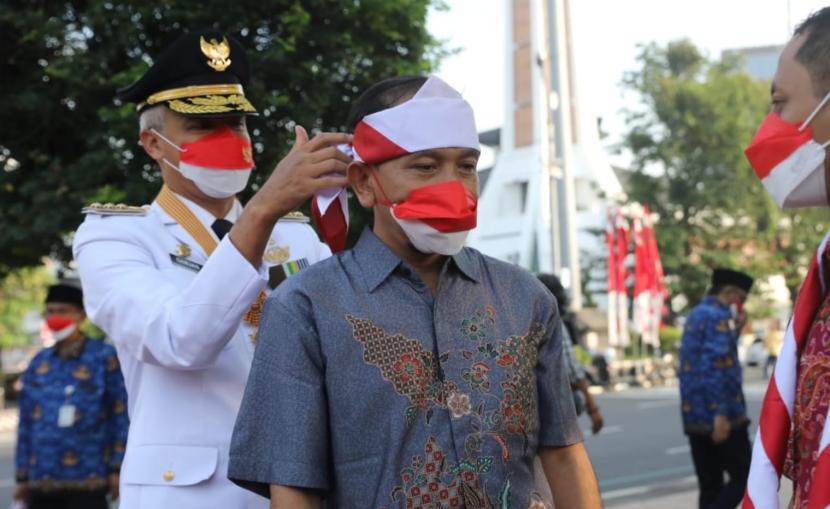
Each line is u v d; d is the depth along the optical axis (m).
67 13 8.03
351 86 8.12
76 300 5.30
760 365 36.84
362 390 1.97
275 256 2.94
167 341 2.49
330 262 2.10
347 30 7.96
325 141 2.27
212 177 2.82
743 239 31.64
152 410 2.67
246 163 2.88
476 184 2.10
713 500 6.50
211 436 2.64
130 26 7.44
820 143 1.93
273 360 2.02
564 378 2.21
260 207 2.37
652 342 27.44
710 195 29.89
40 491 5.19
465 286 2.10
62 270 9.08
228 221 2.90
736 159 29.92
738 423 6.30
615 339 26.89
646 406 20.20
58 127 8.12
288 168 2.31
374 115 2.04
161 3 7.30
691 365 6.43
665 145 30.14
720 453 6.35
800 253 31.38
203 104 2.81
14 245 8.30
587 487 2.16
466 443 1.97
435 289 2.11
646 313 27.02
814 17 1.98
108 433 5.29
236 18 7.45
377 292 2.05
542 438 2.17
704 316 6.42
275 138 7.48
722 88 30.33
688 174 30.36
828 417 1.78
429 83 2.04
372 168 2.08
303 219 3.11
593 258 34.09
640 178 31.11
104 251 2.73
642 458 12.21
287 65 7.60
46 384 5.25
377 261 2.08
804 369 1.89
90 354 5.29
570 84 46.72
